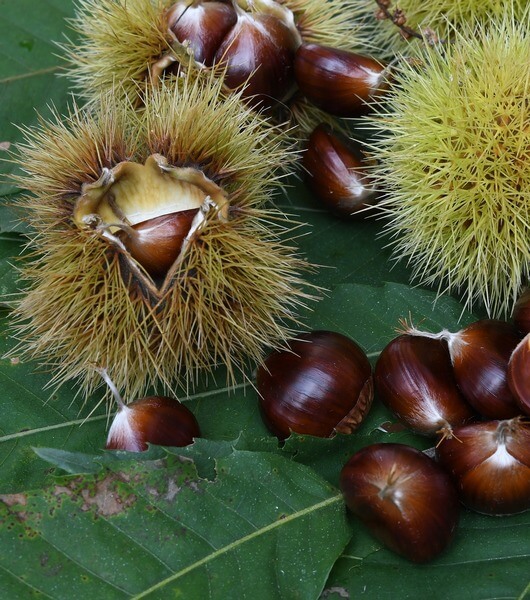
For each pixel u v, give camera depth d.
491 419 0.44
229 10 0.47
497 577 0.42
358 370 0.45
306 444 0.44
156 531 0.42
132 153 0.45
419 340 0.45
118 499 0.42
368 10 0.50
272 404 0.45
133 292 0.44
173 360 0.45
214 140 0.45
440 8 0.48
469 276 0.46
